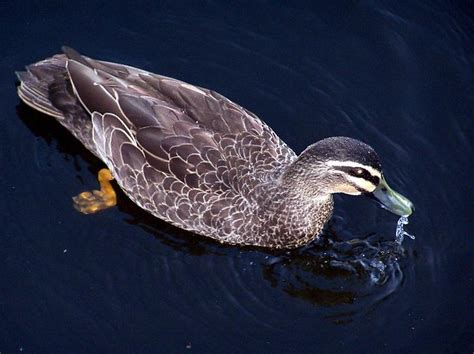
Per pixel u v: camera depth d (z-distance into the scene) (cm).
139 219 1097
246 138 1046
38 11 1262
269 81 1240
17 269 1046
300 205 1048
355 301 1038
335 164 997
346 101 1224
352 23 1286
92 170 1135
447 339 1002
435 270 1069
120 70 1089
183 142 1025
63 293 1028
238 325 1007
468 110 1213
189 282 1046
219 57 1257
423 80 1238
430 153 1180
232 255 1076
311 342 996
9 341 983
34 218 1091
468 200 1139
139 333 995
